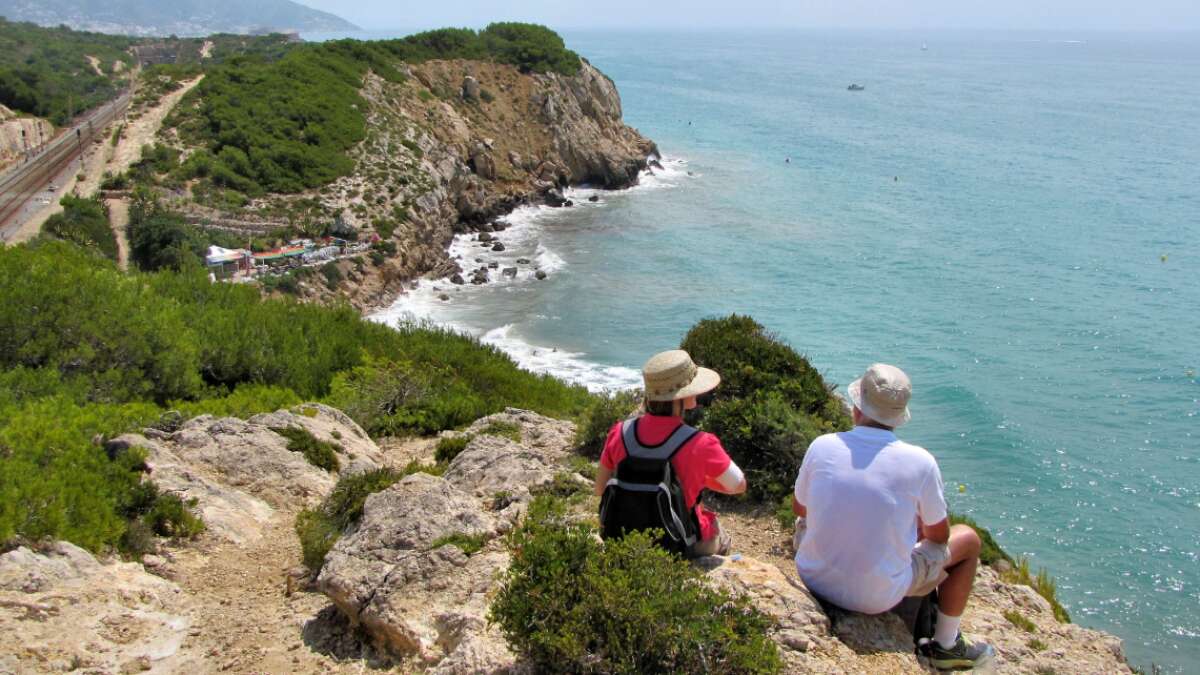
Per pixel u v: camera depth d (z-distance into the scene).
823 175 94.31
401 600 6.91
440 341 29.45
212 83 74.44
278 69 77.44
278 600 8.36
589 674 4.76
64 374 17.70
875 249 67.12
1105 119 142.50
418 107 81.12
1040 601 9.45
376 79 82.06
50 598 7.43
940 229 72.88
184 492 11.01
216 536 10.18
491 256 65.06
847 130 126.69
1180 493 33.75
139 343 18.92
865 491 5.29
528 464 10.88
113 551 9.33
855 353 47.53
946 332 50.47
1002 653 7.42
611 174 87.06
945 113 148.88
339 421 16.45
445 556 7.31
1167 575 28.97
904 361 46.53
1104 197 84.00
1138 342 48.59
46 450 11.02
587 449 13.14
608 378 44.41
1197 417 39.91
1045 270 61.81
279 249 53.09
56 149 76.19
